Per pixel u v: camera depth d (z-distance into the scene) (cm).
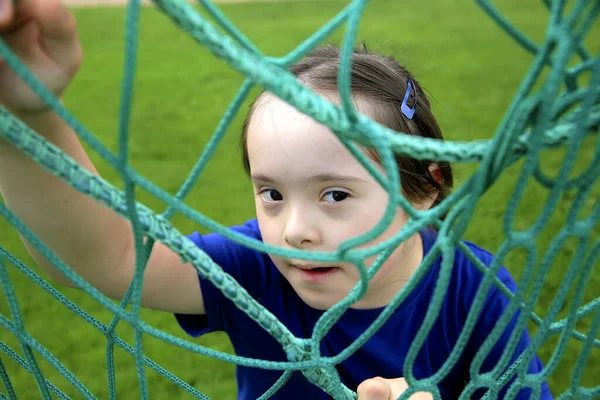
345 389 83
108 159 49
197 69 452
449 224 57
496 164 51
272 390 79
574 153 50
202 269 65
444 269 55
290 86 48
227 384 185
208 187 290
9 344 199
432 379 62
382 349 100
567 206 251
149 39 527
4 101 62
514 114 49
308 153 82
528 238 54
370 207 85
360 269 57
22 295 221
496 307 99
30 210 75
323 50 110
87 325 208
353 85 96
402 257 96
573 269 59
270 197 88
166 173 304
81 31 557
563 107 50
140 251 58
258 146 86
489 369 99
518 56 459
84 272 83
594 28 478
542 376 66
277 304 103
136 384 185
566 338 63
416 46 488
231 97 400
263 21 592
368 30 539
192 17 44
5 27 58
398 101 99
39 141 54
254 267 104
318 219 85
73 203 76
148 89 418
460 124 343
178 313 101
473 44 489
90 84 432
